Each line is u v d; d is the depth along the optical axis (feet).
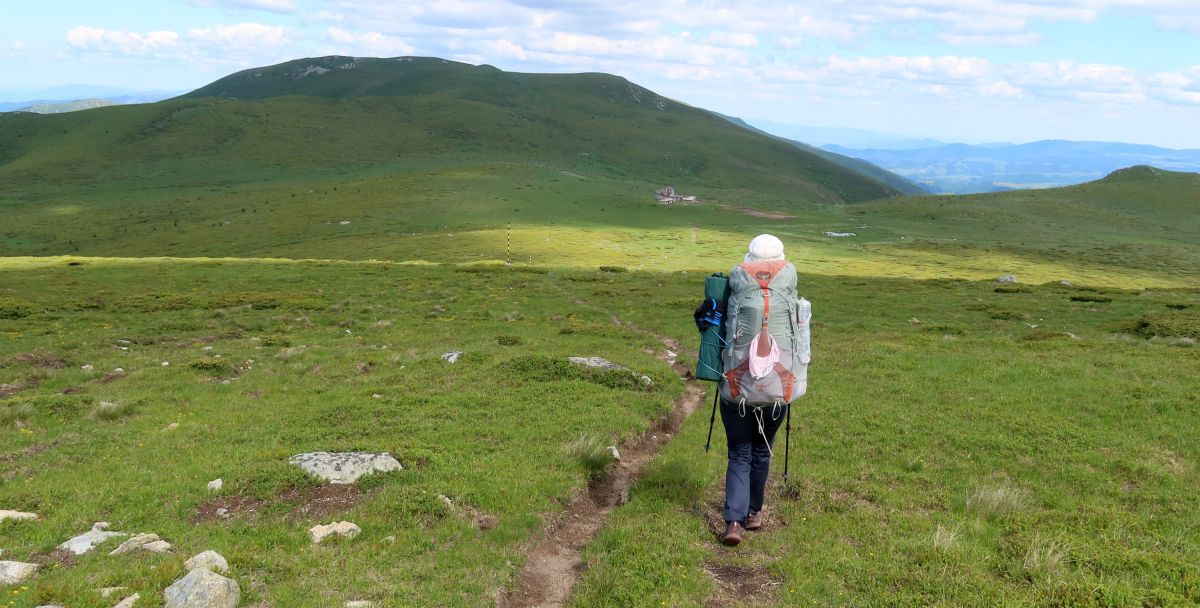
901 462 36.68
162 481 34.40
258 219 561.43
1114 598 19.81
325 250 392.88
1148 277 383.04
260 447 40.16
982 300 148.25
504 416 45.73
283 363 74.95
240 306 132.57
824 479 33.17
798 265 356.38
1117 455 36.76
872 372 61.62
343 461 33.40
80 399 54.90
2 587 21.56
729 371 24.50
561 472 34.12
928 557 23.71
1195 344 79.82
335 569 23.27
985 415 45.21
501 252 348.79
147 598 19.69
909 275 335.06
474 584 22.84
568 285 175.42
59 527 28.48
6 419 49.37
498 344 83.51
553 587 24.08
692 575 23.30
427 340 93.45
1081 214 643.04
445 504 29.01
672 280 189.78
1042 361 62.95
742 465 25.72
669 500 30.48
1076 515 28.17
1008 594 20.83
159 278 177.06
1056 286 183.21
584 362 60.95
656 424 47.50
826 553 24.85
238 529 27.07
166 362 77.92
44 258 222.07
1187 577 21.34
